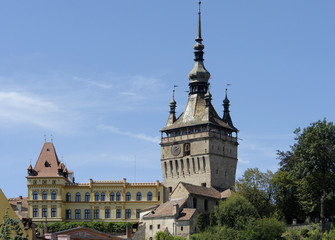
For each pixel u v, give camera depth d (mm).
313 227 160000
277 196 178625
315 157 158000
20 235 86438
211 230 163750
